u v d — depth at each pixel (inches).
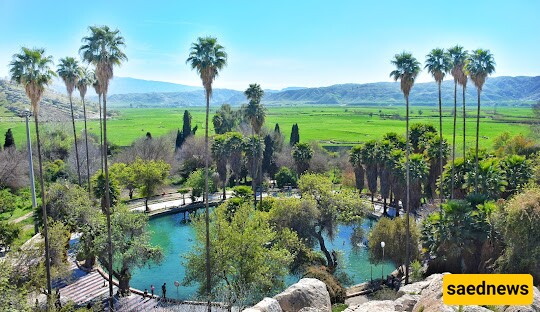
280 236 1491.1
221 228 1342.3
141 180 2568.9
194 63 1300.4
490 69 1619.1
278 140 3710.6
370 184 2605.8
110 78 1227.2
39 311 973.8
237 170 3011.8
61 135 3831.2
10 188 2581.2
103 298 1357.0
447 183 1875.0
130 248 1407.5
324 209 1673.2
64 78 2078.0
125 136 5733.3
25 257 1223.5
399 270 1514.5
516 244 1085.1
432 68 1739.7
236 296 1091.3
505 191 1749.5
